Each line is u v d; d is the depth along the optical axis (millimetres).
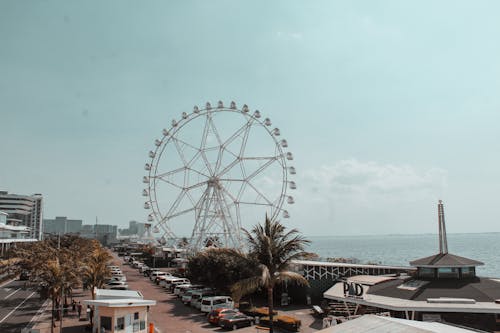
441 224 47812
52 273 37938
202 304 51656
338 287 49125
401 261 193750
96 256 53594
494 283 42562
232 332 41969
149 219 78562
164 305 57125
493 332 35469
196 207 79500
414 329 19734
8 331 41531
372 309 45344
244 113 81688
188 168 80250
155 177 79750
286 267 33125
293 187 81500
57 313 48125
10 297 64438
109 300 38594
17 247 96500
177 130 80625
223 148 81250
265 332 42156
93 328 40219
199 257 64562
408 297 39406
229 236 78062
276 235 33750
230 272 56250
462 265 42875
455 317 36969
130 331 38281
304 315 50531
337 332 20797
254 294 64875
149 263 119375
